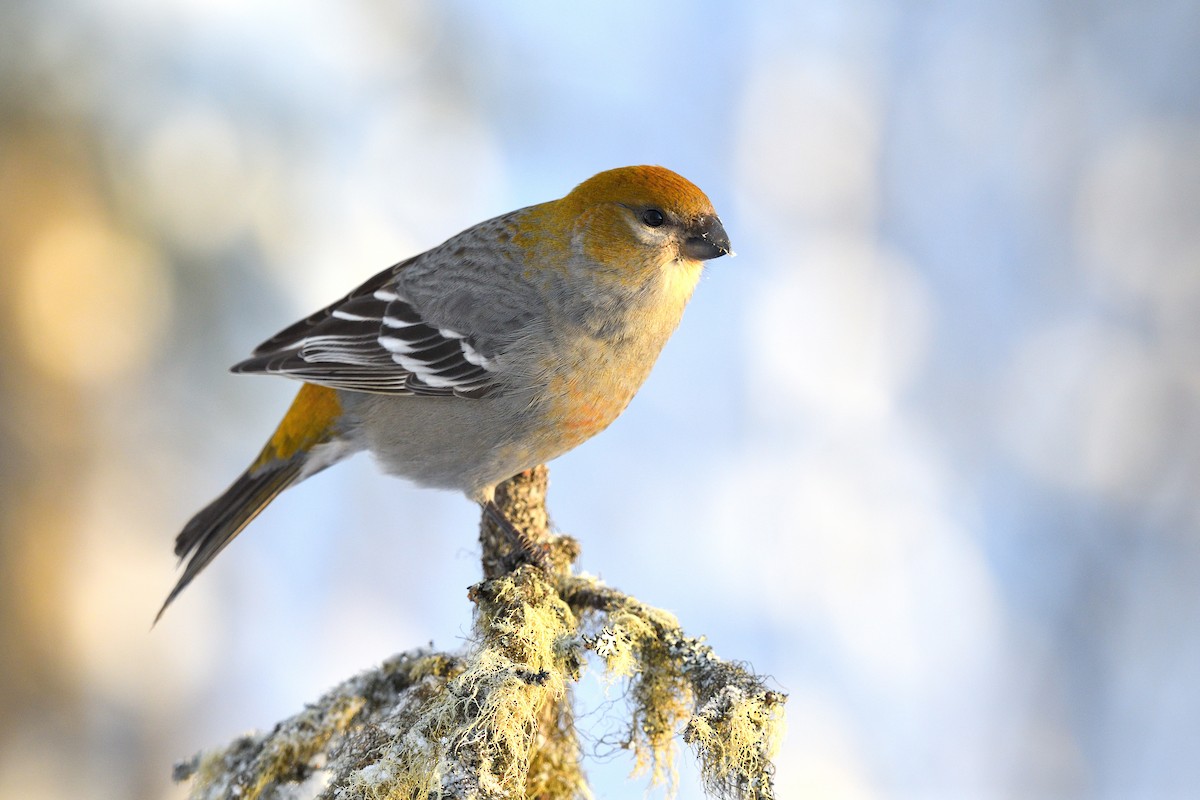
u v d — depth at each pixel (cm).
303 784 539
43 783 970
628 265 744
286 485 827
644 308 751
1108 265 1545
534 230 773
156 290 975
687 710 528
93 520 1002
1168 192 1554
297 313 1002
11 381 956
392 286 802
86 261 952
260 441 1031
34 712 975
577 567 662
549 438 765
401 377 762
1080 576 1384
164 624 1027
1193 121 1577
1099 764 1273
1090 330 1515
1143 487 1409
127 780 999
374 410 788
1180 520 1393
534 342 748
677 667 527
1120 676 1341
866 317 1435
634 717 531
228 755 557
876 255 1491
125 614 1012
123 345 983
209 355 1000
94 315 967
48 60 934
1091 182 1579
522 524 697
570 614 554
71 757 984
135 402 1001
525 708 480
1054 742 1284
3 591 969
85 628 996
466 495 778
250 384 1015
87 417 988
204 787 552
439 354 757
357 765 476
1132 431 1437
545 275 757
